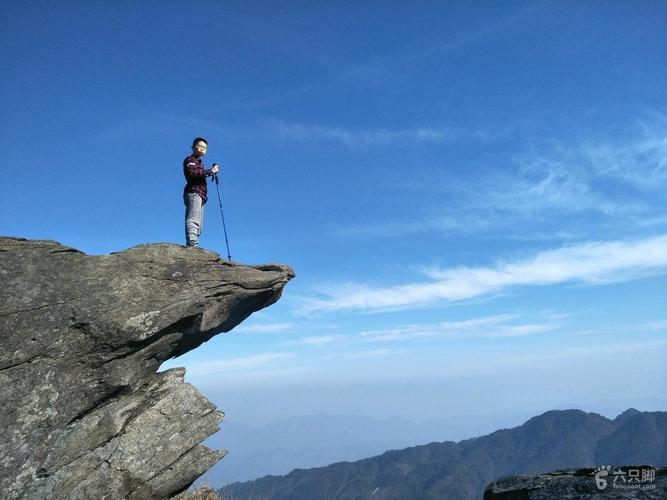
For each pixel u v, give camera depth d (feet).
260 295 56.54
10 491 36.27
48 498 37.45
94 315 42.39
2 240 43.06
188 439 45.03
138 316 44.06
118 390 44.09
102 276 44.70
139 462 42.11
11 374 38.55
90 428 41.37
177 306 46.68
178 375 49.11
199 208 58.59
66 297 42.27
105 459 40.93
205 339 55.26
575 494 35.01
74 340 41.55
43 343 40.24
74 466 39.45
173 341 48.57
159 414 45.19
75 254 45.21
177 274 48.57
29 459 37.63
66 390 40.73
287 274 59.72
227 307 53.31
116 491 40.27
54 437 39.37
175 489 43.96
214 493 52.37
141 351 45.50
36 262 42.83
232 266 53.93
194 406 47.06
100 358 42.78
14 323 39.65
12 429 37.47
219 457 45.88
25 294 40.91
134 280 45.88
